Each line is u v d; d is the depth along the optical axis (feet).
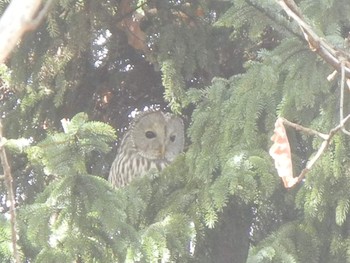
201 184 34.06
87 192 29.68
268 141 31.22
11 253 28.19
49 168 29.09
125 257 29.55
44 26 38.24
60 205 29.53
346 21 32.17
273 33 41.37
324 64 30.30
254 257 30.73
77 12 38.83
